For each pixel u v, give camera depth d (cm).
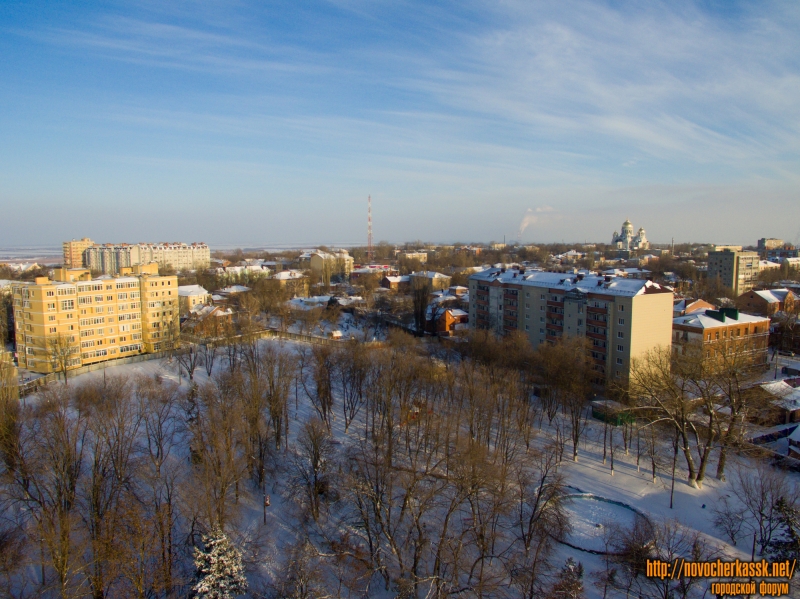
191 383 10094
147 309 12838
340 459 7531
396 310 17675
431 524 6194
